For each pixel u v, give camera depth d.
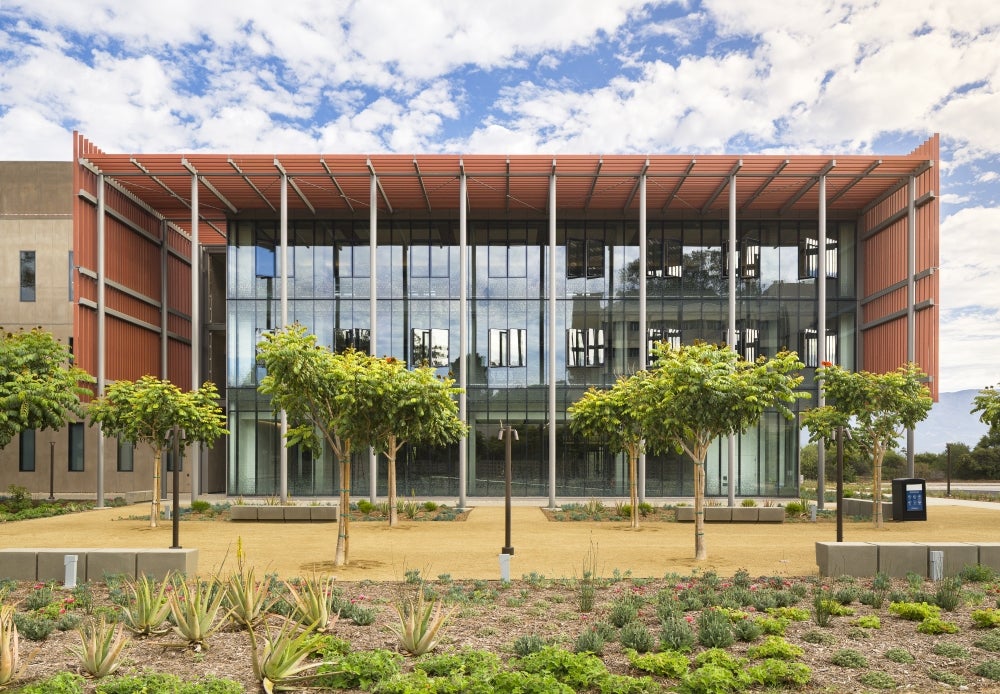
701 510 16.77
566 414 36.56
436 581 13.82
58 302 40.84
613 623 10.41
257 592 10.10
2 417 26.36
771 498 36.19
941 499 37.78
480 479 36.22
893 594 11.77
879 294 37.28
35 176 41.34
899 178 34.22
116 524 24.39
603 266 37.78
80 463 39.88
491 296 37.34
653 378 19.48
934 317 32.44
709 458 36.72
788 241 38.53
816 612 10.90
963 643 9.37
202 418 23.08
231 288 37.41
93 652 7.82
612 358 37.25
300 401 15.91
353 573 14.84
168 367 40.50
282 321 32.25
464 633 9.82
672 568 15.49
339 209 37.56
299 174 32.69
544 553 17.70
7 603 11.57
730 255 33.03
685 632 9.25
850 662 8.40
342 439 16.66
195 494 32.09
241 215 37.84
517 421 36.53
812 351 37.91
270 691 7.32
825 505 31.67
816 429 25.77
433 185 34.41
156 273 39.34
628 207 37.56
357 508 29.23
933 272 32.53
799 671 7.75
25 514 27.03
